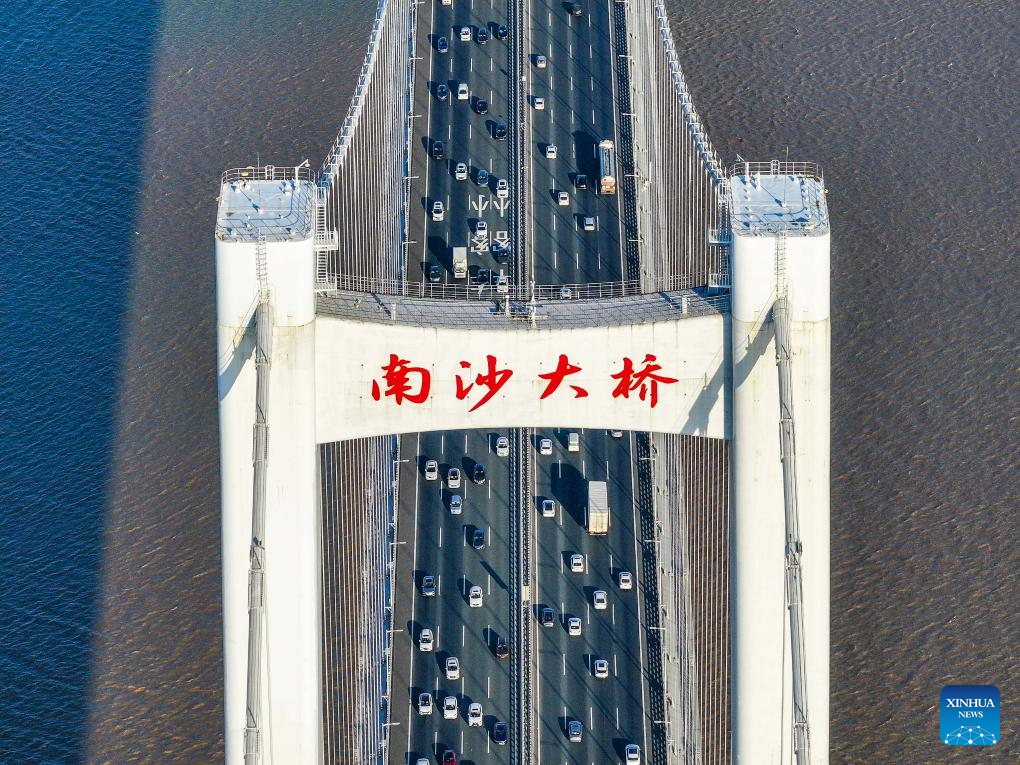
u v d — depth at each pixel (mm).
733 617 171875
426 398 170875
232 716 171000
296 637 169375
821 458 167375
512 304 173875
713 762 186625
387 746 189750
